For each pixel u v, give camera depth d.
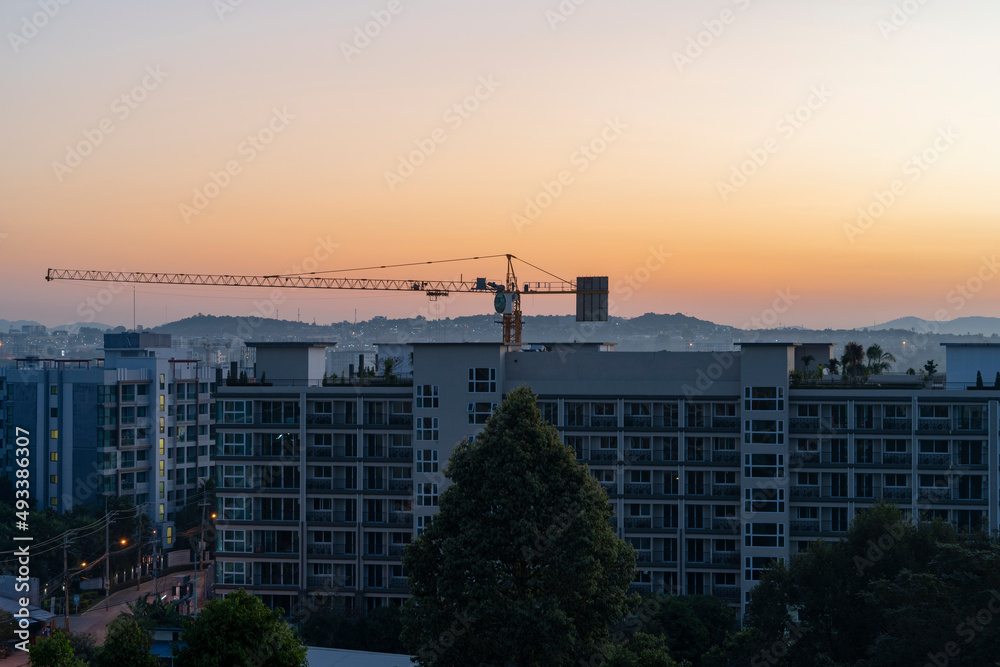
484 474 65.31
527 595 62.81
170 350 176.12
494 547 62.88
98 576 138.75
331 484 102.44
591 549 62.34
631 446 100.44
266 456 103.06
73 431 160.00
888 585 62.28
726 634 82.25
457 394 98.94
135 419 162.88
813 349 126.31
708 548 98.69
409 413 102.62
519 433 65.81
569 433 100.31
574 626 60.19
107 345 178.75
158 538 162.00
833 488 98.50
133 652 53.53
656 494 98.69
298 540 102.19
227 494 103.19
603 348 124.88
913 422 97.25
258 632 53.56
